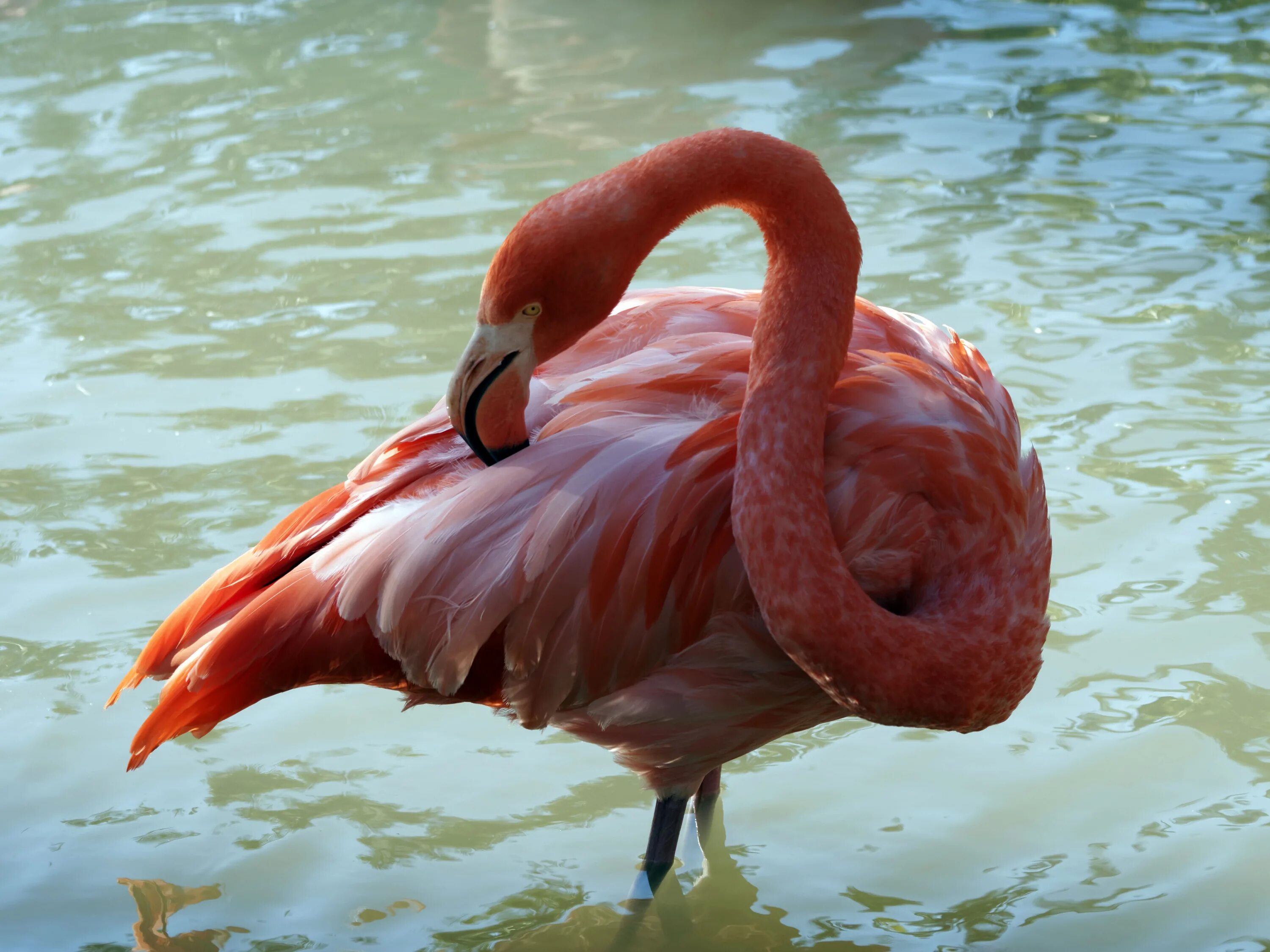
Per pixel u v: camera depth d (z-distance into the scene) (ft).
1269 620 24.31
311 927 19.71
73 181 43.24
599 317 17.70
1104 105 45.70
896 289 34.91
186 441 30.42
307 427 30.68
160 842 21.30
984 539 18.44
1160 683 23.27
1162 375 31.24
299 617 18.99
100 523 27.99
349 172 42.98
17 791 22.21
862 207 39.24
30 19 58.08
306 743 23.65
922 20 53.98
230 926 19.72
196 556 26.86
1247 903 19.15
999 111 45.39
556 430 18.90
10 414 31.65
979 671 17.69
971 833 20.90
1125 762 21.89
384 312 35.19
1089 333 32.86
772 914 19.66
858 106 46.06
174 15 57.93
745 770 22.72
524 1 57.98
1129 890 19.57
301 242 38.93
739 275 35.37
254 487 28.73
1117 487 27.73
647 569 18.17
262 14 57.77
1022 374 31.27
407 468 19.67
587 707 19.27
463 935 19.58
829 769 22.59
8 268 38.24
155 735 19.43
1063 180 40.57
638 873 20.77
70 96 49.73
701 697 19.04
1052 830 20.81
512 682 18.89
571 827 21.77
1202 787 21.29
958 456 18.38
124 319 35.55
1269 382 30.78
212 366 33.30
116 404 31.99
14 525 27.99
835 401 18.74
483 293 17.57
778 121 44.91
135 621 25.39
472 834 21.57
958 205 39.32
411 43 53.72
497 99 47.96
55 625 25.39
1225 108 44.98
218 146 45.29
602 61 51.11
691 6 56.65
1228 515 26.84
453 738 23.80
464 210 40.09
